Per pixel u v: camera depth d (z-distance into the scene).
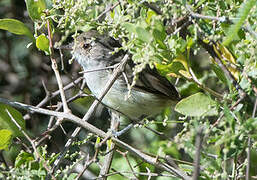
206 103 7.50
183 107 7.50
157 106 11.03
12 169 7.68
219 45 8.32
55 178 7.48
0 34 13.58
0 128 9.00
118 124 10.93
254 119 6.72
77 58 11.00
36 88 13.22
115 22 8.45
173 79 11.70
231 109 7.41
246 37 7.63
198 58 11.34
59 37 11.38
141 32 7.23
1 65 13.79
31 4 9.06
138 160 10.62
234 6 7.47
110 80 8.81
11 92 13.34
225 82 8.36
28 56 13.40
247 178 6.79
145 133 12.12
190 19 7.49
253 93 7.71
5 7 13.46
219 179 7.22
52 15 8.67
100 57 10.70
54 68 8.76
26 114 12.56
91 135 8.41
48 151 11.95
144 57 7.11
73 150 11.27
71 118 8.31
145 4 7.77
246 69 7.23
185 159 10.21
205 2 8.34
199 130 6.31
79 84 12.23
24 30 9.02
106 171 9.48
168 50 7.57
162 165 8.14
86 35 10.82
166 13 7.31
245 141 7.12
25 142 10.48
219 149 7.27
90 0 8.10
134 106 10.77
